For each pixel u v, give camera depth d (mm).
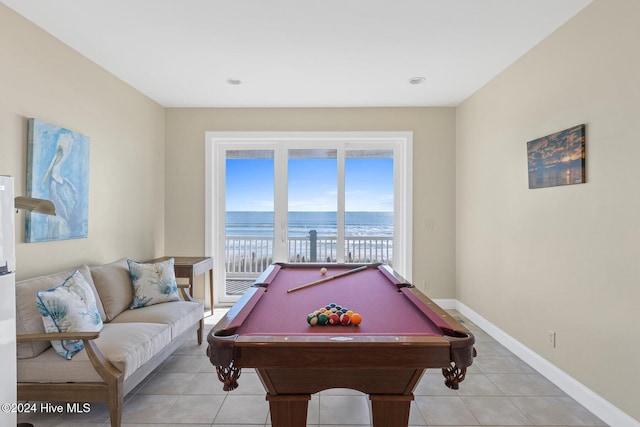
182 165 4383
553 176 2523
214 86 3641
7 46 2217
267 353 1376
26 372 1924
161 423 2051
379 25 2469
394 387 1570
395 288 2363
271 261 4602
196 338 3461
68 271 2449
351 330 1549
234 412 2172
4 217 1615
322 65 3129
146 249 3959
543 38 2646
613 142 2025
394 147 4527
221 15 2338
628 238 1936
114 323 2512
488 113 3523
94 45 2742
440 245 4367
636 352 1891
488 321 3543
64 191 2652
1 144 2184
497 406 2240
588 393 2207
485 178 3596
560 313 2480
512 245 3105
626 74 1938
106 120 3227
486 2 2191
